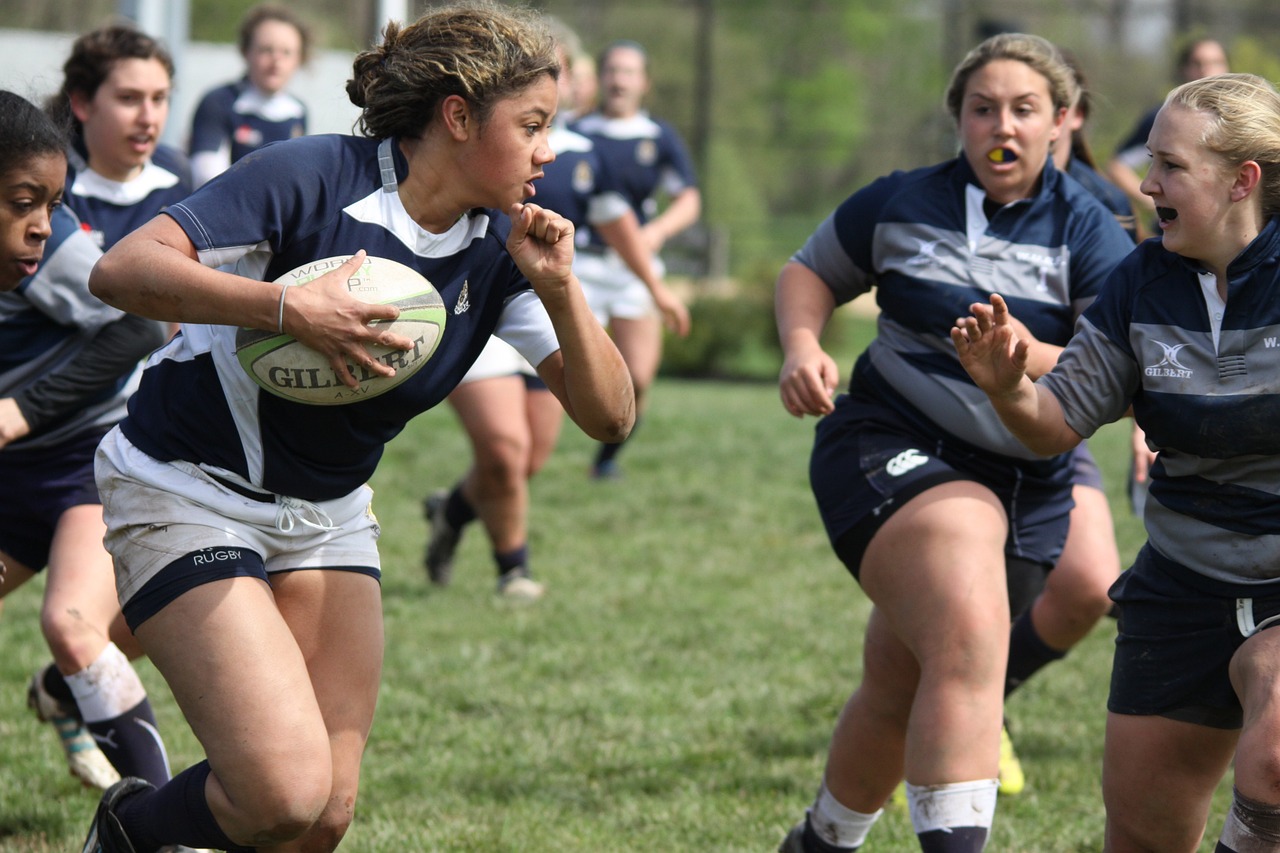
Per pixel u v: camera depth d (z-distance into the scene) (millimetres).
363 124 10625
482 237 10758
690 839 15414
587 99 36938
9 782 16609
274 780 10016
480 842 15156
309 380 10109
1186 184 10492
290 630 10969
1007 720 18078
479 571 28359
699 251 100312
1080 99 15906
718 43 172750
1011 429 11281
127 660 14398
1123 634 11570
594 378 10758
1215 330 10703
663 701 20422
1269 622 10625
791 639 23891
